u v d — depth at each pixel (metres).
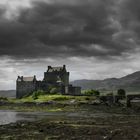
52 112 164.00
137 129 65.81
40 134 59.09
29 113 156.75
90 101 190.75
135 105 180.00
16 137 54.75
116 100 195.25
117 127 71.94
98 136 55.38
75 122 86.00
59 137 54.47
